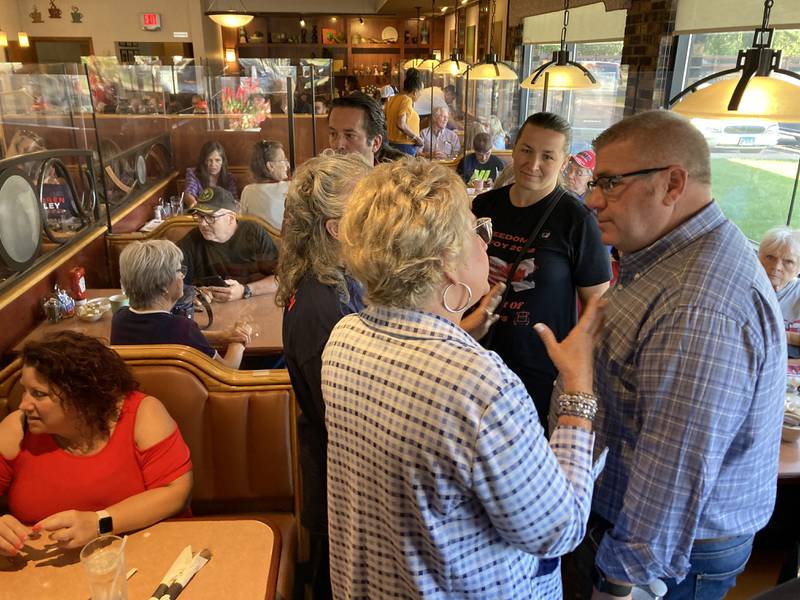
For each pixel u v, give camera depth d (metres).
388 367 0.80
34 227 2.55
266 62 4.93
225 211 2.75
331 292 1.15
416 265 0.79
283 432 1.72
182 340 1.89
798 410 1.71
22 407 1.34
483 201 1.94
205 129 4.68
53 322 2.46
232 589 1.16
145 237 3.34
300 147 4.90
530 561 0.89
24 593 1.14
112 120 3.99
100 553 1.09
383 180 0.82
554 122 1.74
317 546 1.85
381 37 13.34
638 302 1.03
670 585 1.14
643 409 1.00
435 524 0.79
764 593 0.46
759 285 0.96
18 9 9.85
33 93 3.56
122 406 1.43
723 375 0.92
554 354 0.97
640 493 0.98
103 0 10.07
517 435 0.75
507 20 7.37
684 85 3.72
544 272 1.78
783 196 2.88
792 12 2.72
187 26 10.39
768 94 1.35
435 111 6.30
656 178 1.00
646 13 3.90
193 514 1.78
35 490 1.39
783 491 1.93
